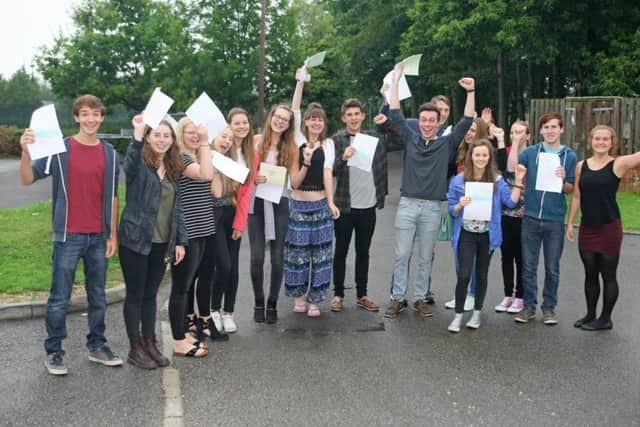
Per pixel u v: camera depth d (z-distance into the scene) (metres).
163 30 35.16
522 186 6.44
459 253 6.18
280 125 6.16
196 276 5.81
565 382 4.90
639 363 5.31
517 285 6.78
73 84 36.88
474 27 22.75
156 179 4.98
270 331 6.10
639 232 11.04
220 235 5.85
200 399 4.55
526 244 6.42
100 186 5.00
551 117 6.37
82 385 4.76
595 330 6.17
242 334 6.00
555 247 6.36
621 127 16.36
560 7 22.02
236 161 5.83
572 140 17.17
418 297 6.71
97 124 4.91
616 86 20.64
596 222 6.12
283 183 6.10
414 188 6.55
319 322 6.40
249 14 33.59
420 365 5.24
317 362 5.29
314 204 6.41
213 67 33.22
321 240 6.47
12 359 5.24
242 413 4.34
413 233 6.63
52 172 4.86
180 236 5.16
